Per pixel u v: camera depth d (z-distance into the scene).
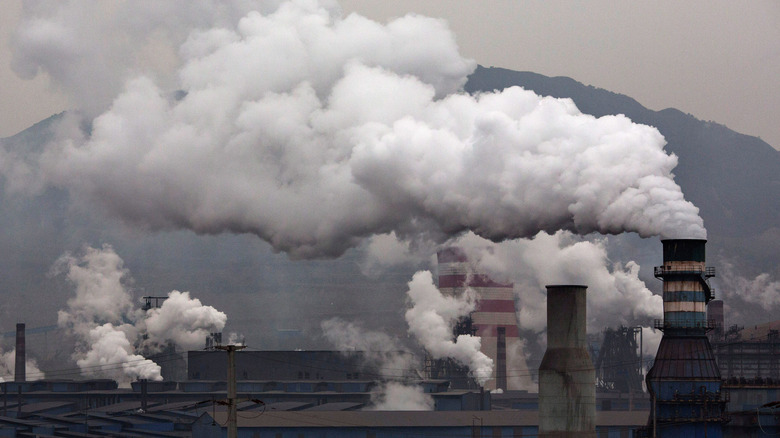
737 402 138.50
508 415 178.38
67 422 199.00
